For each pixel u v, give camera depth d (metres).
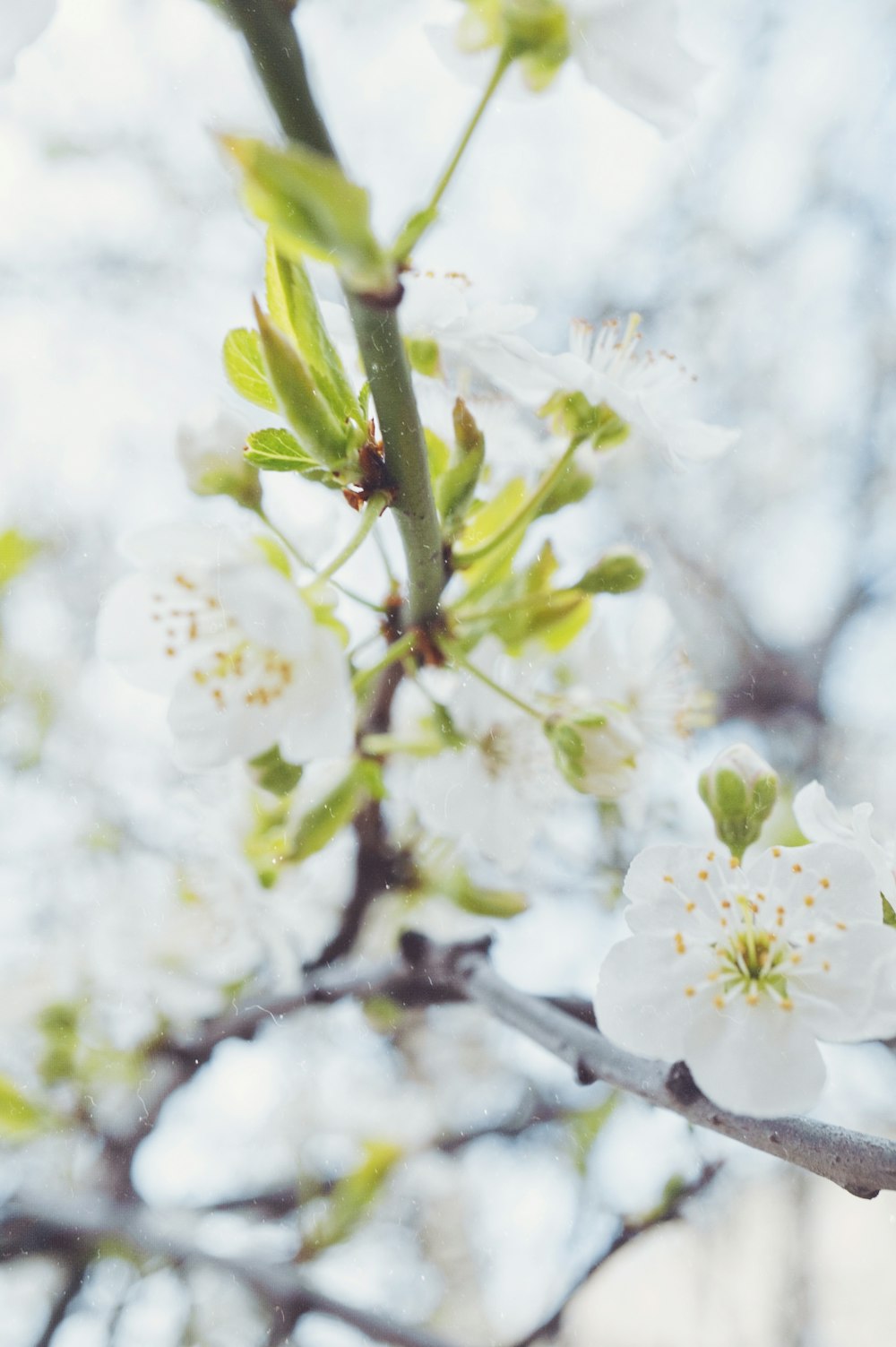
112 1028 0.31
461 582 0.23
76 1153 0.31
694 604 0.55
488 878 0.28
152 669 0.21
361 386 0.20
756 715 0.51
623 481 0.52
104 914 0.32
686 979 0.20
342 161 0.18
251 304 0.19
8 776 0.36
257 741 0.20
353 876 0.26
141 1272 0.32
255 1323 0.33
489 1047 0.40
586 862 0.30
